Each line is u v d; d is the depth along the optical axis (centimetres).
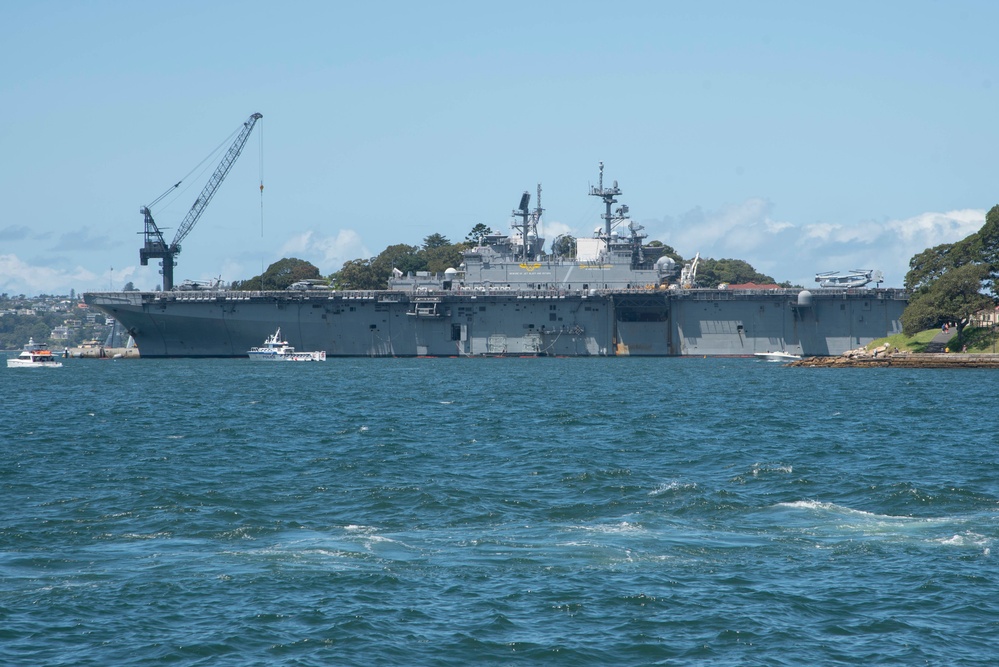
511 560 5928
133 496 7788
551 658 4538
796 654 4569
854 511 7181
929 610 5072
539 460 9519
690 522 6888
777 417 13350
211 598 5262
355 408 14950
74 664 4466
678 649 4631
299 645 4659
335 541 6369
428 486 8106
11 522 6919
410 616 5006
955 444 10594
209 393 17962
